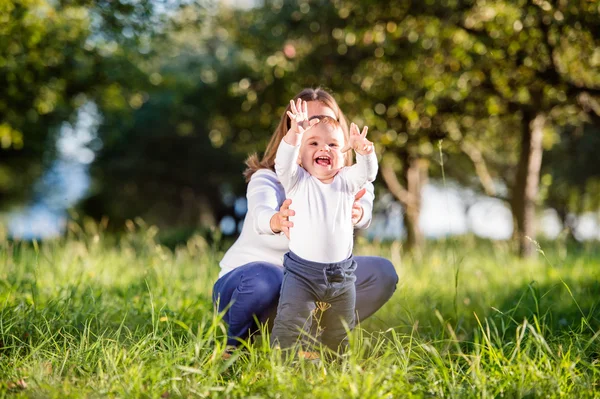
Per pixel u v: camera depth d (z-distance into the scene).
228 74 16.89
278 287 3.54
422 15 9.59
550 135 14.98
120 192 29.97
